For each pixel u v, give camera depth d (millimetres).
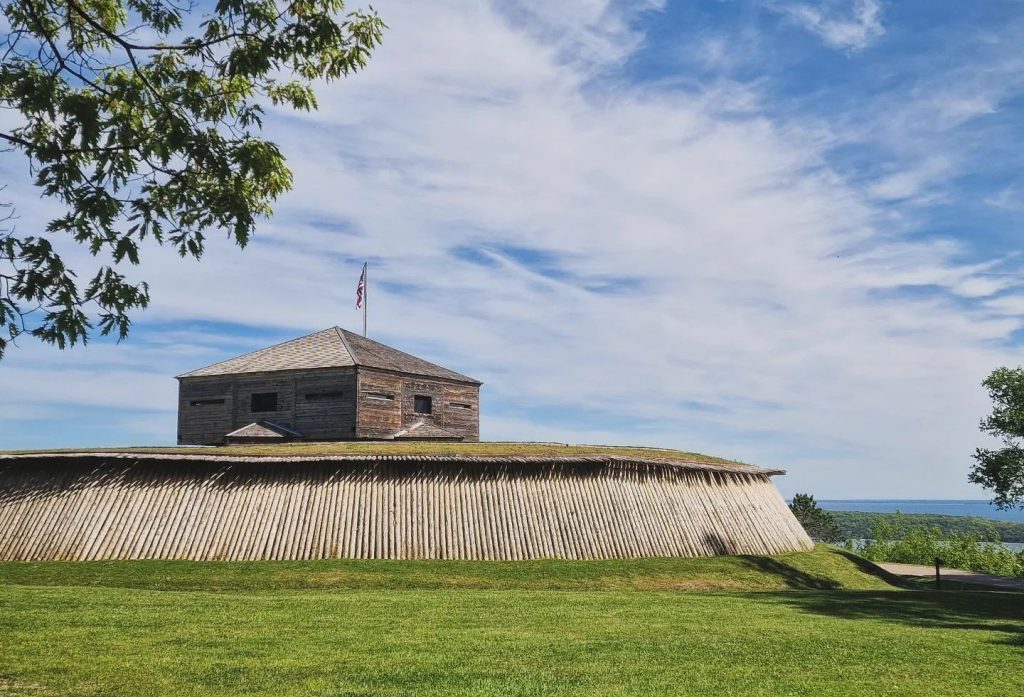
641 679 12500
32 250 12070
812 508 89062
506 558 29125
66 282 12281
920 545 53562
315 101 16656
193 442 44438
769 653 14555
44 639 14438
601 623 17375
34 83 11859
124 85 12914
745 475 36219
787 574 31203
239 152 12938
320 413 42094
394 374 43812
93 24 13664
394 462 30266
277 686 11773
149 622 16297
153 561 27359
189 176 13391
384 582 25734
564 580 27109
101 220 12164
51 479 29578
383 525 29031
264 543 28250
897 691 12125
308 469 29906
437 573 26812
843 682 12594
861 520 162375
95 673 12305
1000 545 52469
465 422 48312
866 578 34219
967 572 45562
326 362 42656
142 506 28812
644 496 32312
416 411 45344
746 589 28656
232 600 19812
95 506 28781
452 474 30516
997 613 21656
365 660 13375
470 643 14883
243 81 15062
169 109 12703
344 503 29312
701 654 14344
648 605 20375
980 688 12422
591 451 34375
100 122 12383
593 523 30766
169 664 12906
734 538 33281
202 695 11312
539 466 31453
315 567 26812
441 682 12094
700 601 21594
